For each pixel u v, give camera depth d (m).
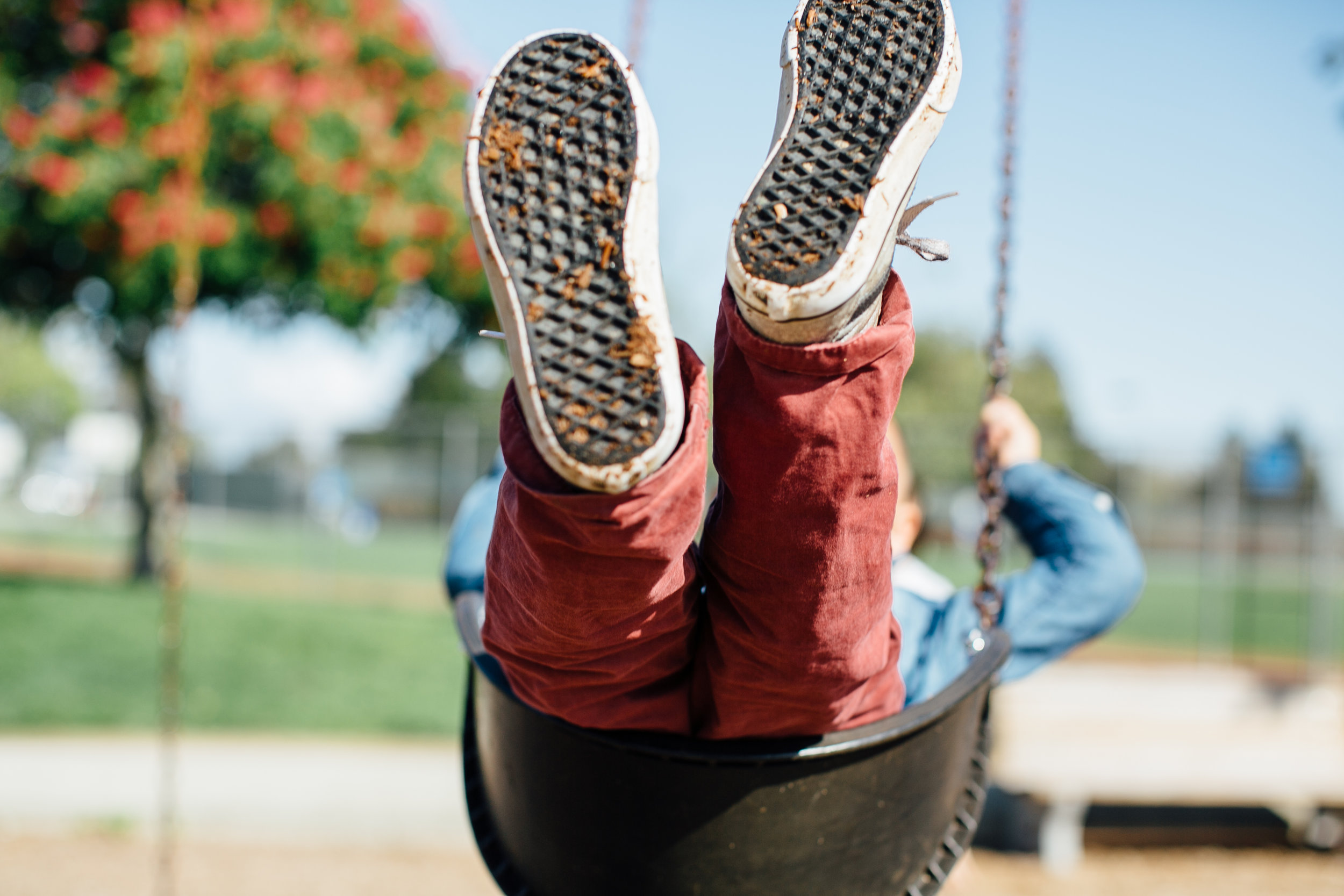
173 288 9.64
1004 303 2.05
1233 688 6.07
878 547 1.13
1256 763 5.06
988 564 1.85
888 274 1.07
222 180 9.39
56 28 9.23
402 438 16.48
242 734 6.32
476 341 12.45
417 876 4.27
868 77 1.00
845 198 0.95
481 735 1.69
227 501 19.12
